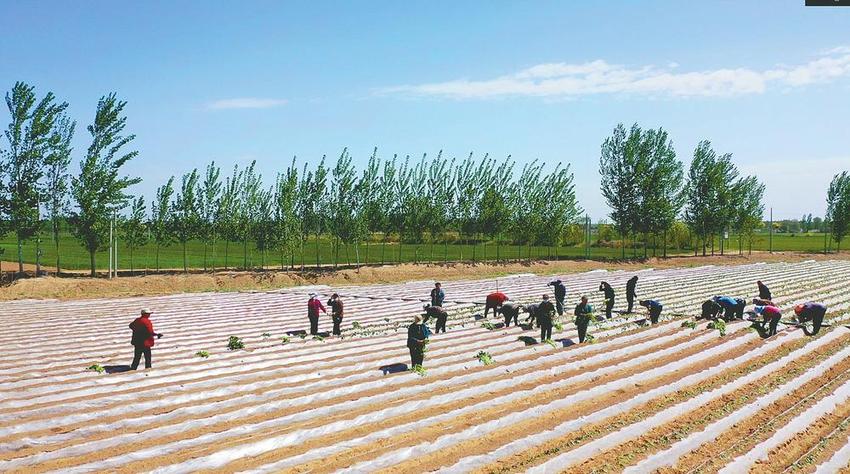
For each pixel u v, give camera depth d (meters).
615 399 17.33
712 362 21.42
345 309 34.16
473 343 24.11
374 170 51.94
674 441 14.08
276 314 32.59
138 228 45.06
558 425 14.77
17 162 39.91
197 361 21.34
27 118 40.00
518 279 51.66
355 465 12.37
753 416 16.08
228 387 17.92
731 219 71.31
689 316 30.50
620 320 29.36
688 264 65.75
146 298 38.94
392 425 14.98
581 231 90.69
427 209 55.09
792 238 129.38
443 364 20.75
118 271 46.75
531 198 61.31
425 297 39.25
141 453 12.85
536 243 61.91
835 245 101.75
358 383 18.78
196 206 46.72
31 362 21.14
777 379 19.34
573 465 12.67
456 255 69.88
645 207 63.91
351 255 69.12
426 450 13.27
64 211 41.31
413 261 61.22
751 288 43.34
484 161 58.16
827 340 24.83
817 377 19.81
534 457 13.07
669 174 64.44
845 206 78.06
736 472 12.52
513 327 27.64
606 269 59.91
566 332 26.53
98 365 20.25
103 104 41.91
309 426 14.80
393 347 23.70
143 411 16.05
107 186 41.91
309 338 25.66
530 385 18.62
